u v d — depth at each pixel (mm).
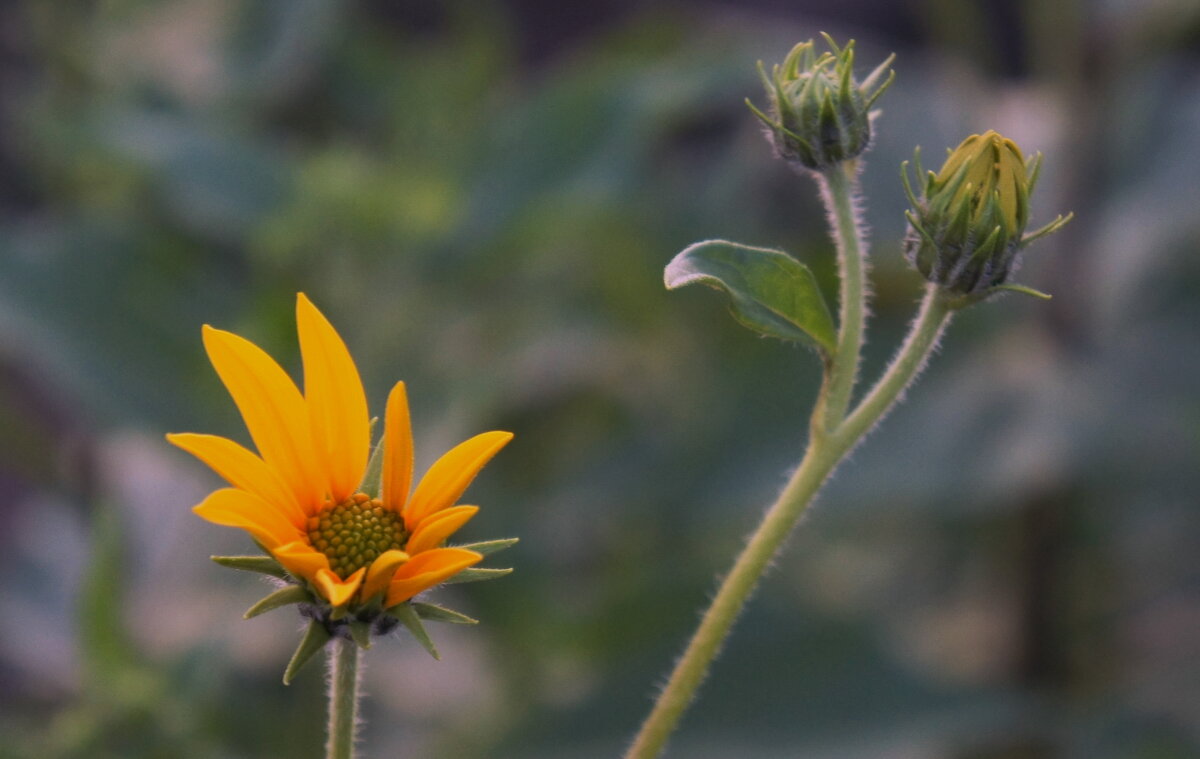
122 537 801
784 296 667
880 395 669
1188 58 1262
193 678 797
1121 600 1123
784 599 913
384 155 1016
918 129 1146
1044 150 1120
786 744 846
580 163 864
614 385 1074
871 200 1116
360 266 857
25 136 1107
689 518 935
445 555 625
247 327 825
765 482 939
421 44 1375
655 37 1178
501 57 1146
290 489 632
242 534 970
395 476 634
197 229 966
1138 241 1085
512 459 1066
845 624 900
